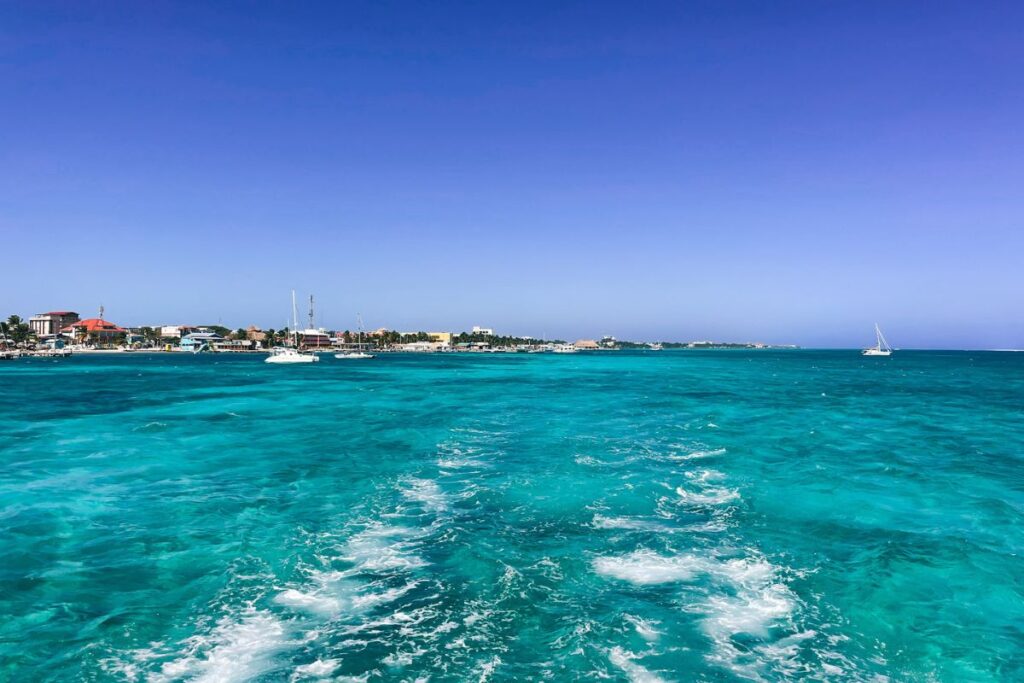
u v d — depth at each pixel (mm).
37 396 56594
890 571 13031
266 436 32156
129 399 53906
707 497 19188
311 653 9555
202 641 10000
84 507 18250
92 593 11977
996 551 14406
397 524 16328
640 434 33094
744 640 10016
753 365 168250
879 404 52562
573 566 13109
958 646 10031
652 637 10039
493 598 11531
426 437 31719
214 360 186375
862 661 9492
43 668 9219
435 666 9148
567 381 86062
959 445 30328
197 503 18703
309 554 14039
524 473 22609
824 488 20609
